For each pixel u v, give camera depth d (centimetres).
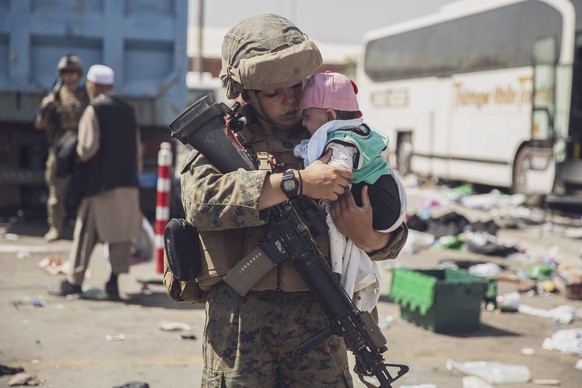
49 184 1047
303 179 276
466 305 701
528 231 1327
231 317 289
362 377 297
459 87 1945
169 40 1127
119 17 1113
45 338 625
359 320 287
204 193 280
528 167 1527
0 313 694
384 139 296
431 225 1282
